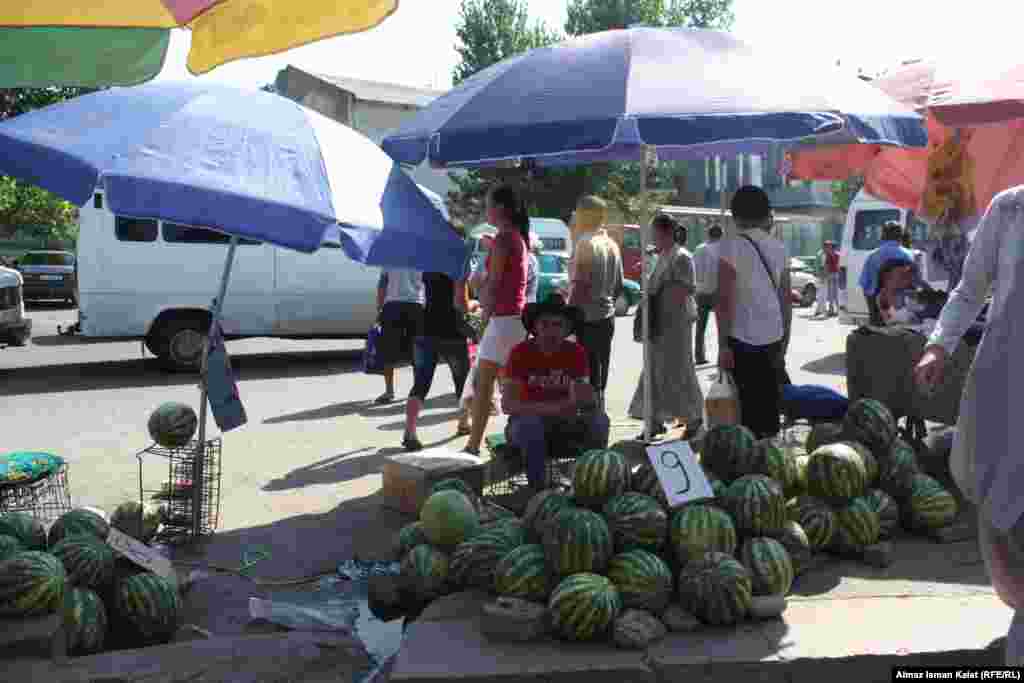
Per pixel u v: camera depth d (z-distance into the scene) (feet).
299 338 46.75
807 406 22.58
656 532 14.26
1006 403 10.11
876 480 18.02
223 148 15.05
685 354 27.35
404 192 17.10
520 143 16.62
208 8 10.69
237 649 13.33
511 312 23.09
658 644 12.84
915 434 22.54
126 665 12.66
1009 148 22.49
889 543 16.60
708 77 16.69
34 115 15.14
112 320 43.47
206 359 18.90
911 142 17.54
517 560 13.89
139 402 36.96
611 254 27.58
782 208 168.35
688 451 15.48
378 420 32.65
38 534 15.12
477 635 13.29
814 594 14.74
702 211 107.24
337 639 13.91
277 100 16.88
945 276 23.21
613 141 15.87
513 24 143.95
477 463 20.92
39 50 11.58
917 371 11.35
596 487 15.07
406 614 15.53
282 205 14.64
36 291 96.07
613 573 13.73
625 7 156.04
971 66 19.13
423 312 26.99
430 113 19.03
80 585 13.93
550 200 123.34
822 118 15.98
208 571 17.33
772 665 12.28
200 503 19.06
